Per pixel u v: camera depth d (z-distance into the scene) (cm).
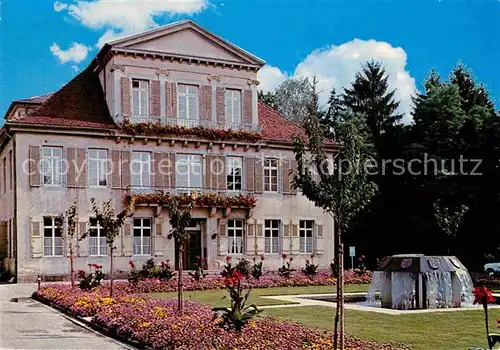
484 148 4847
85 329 1712
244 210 4181
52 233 3638
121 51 3897
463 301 2362
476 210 4809
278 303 2330
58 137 3688
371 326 1670
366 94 6494
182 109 4081
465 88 5728
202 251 4078
